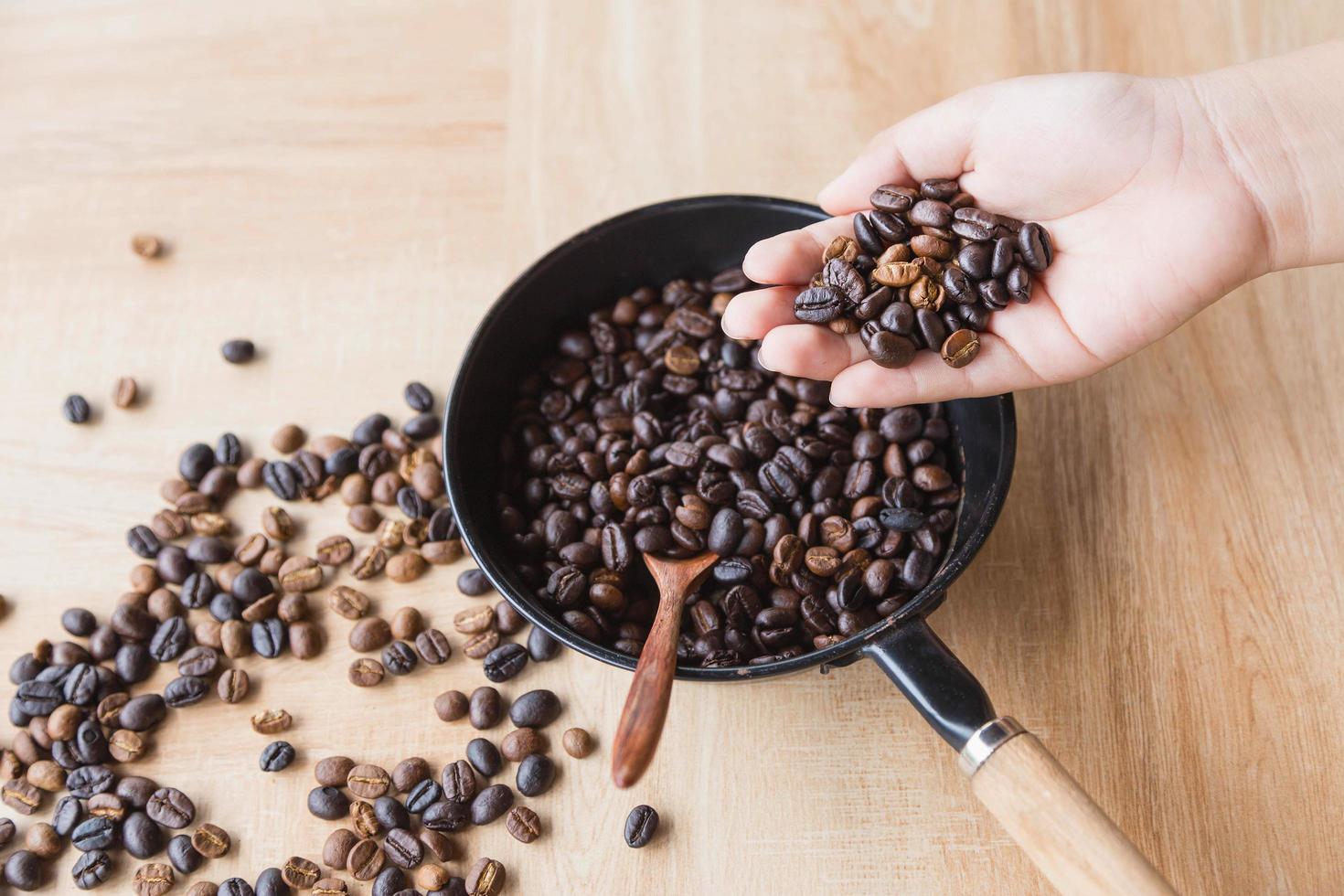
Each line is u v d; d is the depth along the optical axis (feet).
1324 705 1.68
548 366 1.79
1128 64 1.94
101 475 1.85
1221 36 1.94
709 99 1.97
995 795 1.48
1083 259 1.65
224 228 1.95
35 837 1.69
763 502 1.67
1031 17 1.98
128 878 1.69
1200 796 1.65
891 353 1.60
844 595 1.62
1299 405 1.78
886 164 1.70
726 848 1.66
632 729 1.47
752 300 1.66
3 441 1.87
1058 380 1.68
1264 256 1.66
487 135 1.97
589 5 2.03
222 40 2.04
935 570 1.64
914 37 1.98
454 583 1.78
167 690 1.73
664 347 1.78
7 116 2.01
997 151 1.65
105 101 2.02
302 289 1.92
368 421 1.84
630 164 1.94
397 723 1.73
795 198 1.92
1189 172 1.63
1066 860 1.45
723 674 1.51
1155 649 1.70
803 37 1.99
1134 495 1.76
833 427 1.72
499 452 1.75
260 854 1.69
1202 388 1.80
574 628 1.64
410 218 1.94
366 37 2.03
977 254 1.61
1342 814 1.64
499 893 1.65
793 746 1.69
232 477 1.83
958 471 1.70
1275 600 1.72
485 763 1.69
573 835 1.67
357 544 1.81
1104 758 1.67
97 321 1.92
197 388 1.89
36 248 1.96
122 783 1.70
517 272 1.91
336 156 1.98
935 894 1.64
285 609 1.76
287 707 1.74
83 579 1.81
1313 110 1.63
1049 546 1.75
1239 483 1.76
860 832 1.66
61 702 1.74
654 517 1.68
